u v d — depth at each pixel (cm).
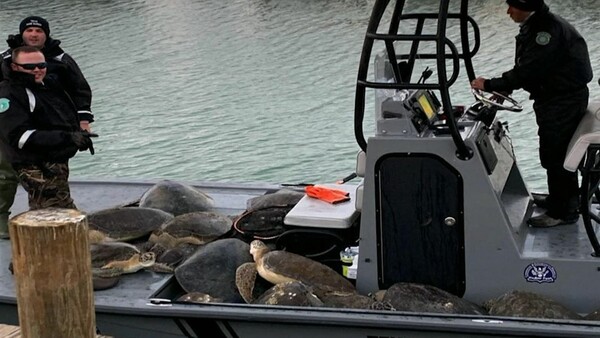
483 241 423
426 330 393
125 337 435
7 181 524
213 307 418
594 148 406
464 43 487
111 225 497
